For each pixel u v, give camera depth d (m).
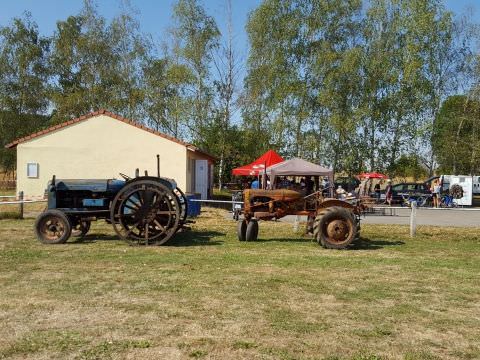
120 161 22.47
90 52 37.78
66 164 22.47
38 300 6.23
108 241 11.57
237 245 11.36
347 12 34.22
